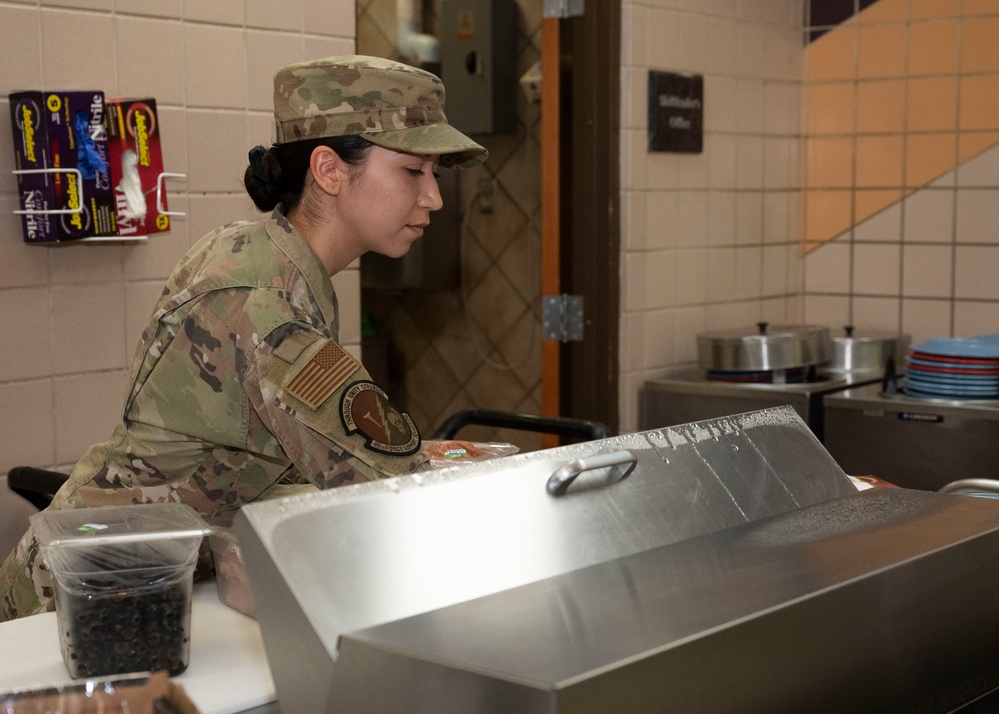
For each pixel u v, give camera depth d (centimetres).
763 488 127
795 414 140
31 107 193
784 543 114
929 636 113
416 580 97
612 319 315
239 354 133
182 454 143
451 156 151
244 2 232
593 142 311
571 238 318
